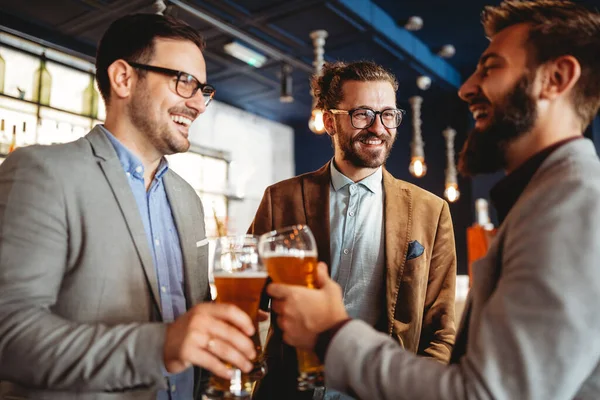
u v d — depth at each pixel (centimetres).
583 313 68
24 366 89
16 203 98
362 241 169
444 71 538
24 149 107
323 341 84
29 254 95
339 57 487
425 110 594
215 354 86
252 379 95
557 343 68
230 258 96
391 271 162
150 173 131
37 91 398
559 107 90
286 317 87
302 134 706
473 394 70
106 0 363
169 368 89
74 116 420
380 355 78
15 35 385
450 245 175
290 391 159
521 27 92
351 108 166
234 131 613
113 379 88
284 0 380
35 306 93
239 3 385
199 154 556
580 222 72
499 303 74
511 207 96
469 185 554
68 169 107
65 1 365
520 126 90
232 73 524
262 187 645
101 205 109
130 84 122
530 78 89
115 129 125
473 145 97
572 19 88
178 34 125
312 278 93
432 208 176
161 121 122
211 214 537
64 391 99
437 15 446
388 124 168
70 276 105
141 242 113
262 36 440
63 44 425
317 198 175
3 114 371
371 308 164
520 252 75
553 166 84
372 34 436
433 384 74
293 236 91
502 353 70
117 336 90
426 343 167
